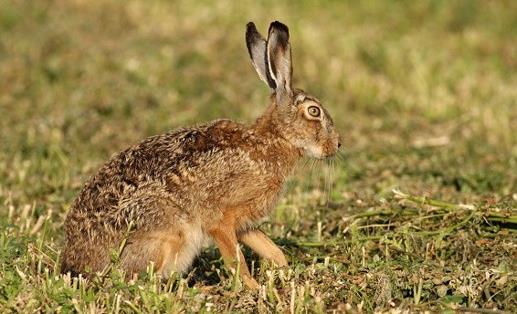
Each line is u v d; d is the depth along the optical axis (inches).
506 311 576.7
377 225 737.6
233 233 660.7
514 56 1547.7
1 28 1624.0
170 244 636.1
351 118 1270.9
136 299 572.7
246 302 592.4
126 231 624.4
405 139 1163.3
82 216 643.5
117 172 649.0
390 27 1694.1
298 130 703.7
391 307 580.7
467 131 1189.7
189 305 573.6
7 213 800.3
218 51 1540.4
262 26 1636.3
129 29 1665.8
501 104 1275.8
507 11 1760.6
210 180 652.7
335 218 785.6
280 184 689.0
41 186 895.7
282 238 738.8
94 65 1421.0
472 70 1440.7
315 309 568.4
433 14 1755.7
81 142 1080.8
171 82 1360.7
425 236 708.0
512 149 1094.4
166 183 639.1
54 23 1662.2
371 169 988.6
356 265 650.2
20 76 1369.3
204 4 1777.8
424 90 1359.5
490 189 890.1
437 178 936.3
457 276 616.1
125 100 1256.2
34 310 560.7
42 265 644.7
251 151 673.6
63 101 1263.5
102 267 631.2
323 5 1791.3
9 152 1021.8
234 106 1275.8
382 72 1473.9
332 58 1489.9
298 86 1384.1
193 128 678.5
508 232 709.3
